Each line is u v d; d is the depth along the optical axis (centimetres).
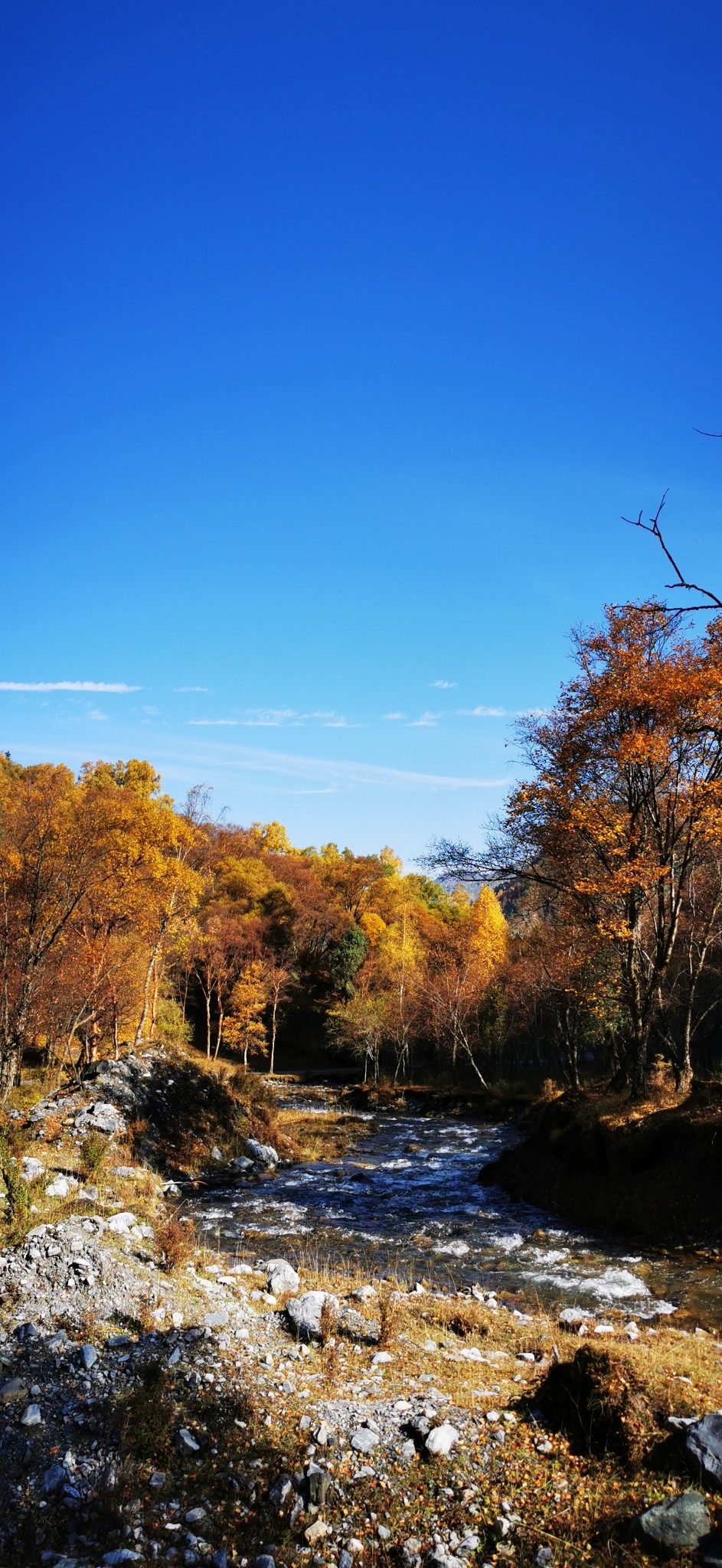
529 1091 4494
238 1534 584
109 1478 621
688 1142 1708
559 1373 732
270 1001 6500
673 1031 3612
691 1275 1359
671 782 2200
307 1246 1544
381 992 6366
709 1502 558
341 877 8881
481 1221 1811
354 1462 652
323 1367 827
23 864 2498
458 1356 877
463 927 6244
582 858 2383
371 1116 4434
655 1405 657
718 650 1936
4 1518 584
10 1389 712
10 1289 880
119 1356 786
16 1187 1101
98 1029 3194
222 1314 922
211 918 6225
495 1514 589
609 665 2200
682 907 2823
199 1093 2562
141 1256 1072
